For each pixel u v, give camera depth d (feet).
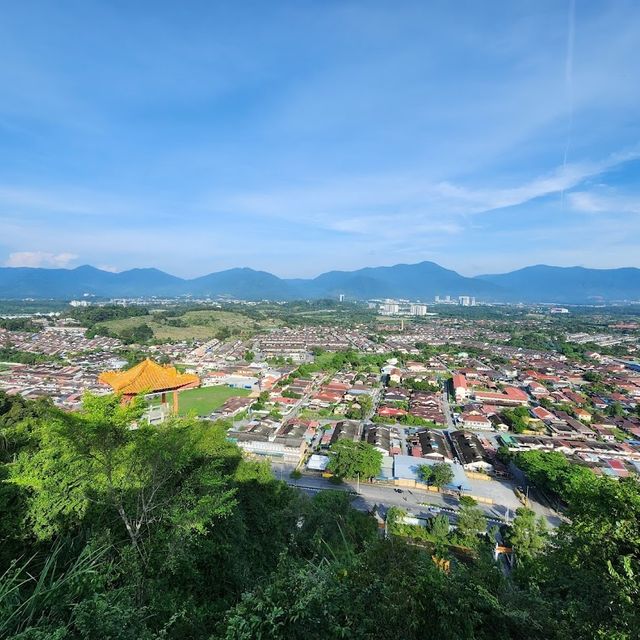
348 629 22.50
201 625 30.94
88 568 26.25
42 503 39.14
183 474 49.88
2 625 20.71
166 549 38.73
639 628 26.73
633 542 37.09
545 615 27.66
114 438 37.22
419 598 25.04
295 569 27.04
